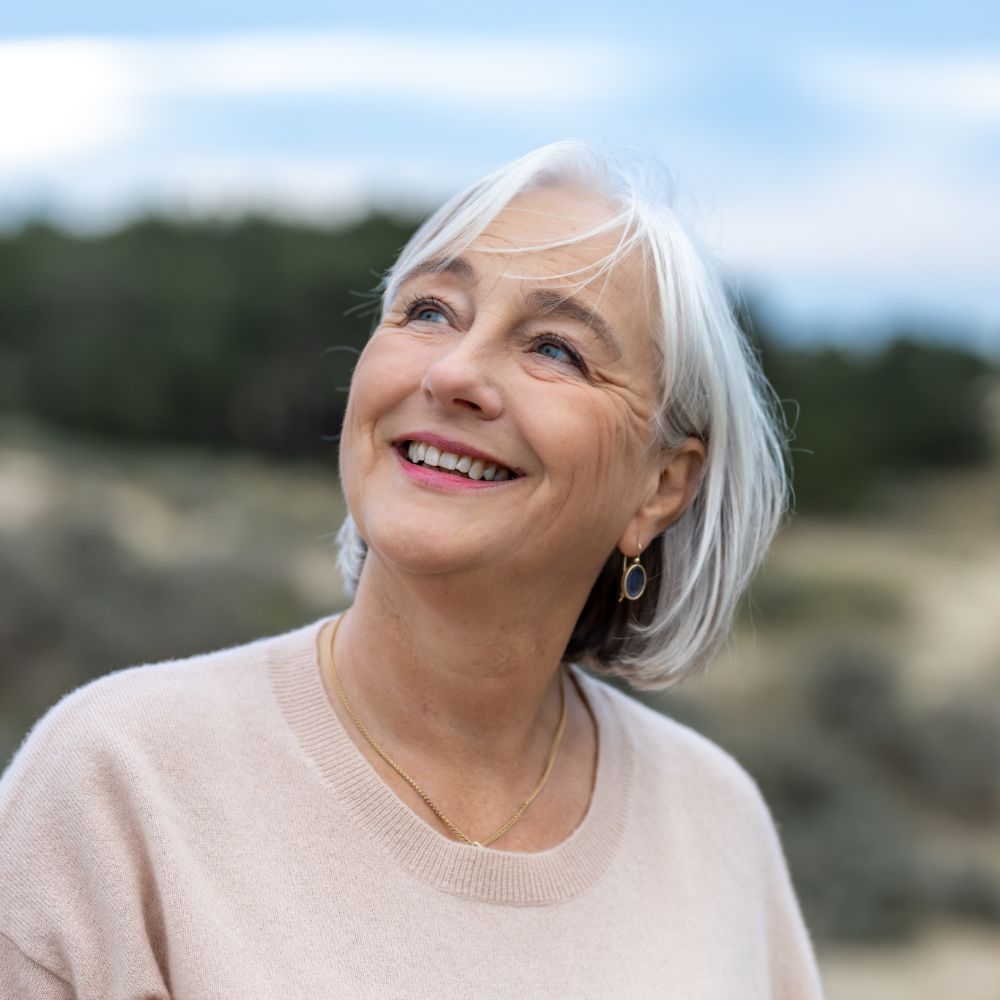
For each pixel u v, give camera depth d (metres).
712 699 17.86
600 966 1.93
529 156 1.94
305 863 1.79
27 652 14.12
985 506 46.59
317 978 1.71
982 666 23.06
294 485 34.97
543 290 1.86
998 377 56.84
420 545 1.79
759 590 26.45
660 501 2.10
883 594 28.50
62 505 21.48
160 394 42.19
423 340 1.90
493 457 1.83
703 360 2.00
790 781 13.98
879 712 17.08
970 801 15.55
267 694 1.92
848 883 11.71
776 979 2.31
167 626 15.70
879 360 55.03
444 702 1.93
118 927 1.69
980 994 10.13
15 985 1.72
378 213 48.66
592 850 2.03
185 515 24.97
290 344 42.97
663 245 1.96
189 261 45.91
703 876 2.16
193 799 1.78
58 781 1.76
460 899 1.85
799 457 44.31
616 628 2.25
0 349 42.59
